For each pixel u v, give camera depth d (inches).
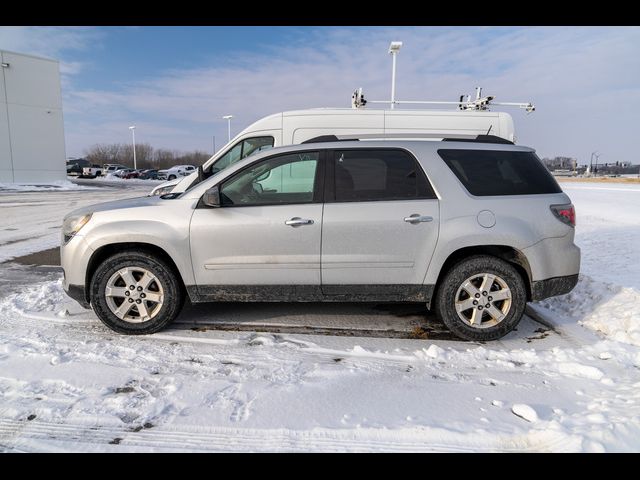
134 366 132.9
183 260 154.2
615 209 561.6
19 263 288.4
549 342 155.9
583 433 94.4
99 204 168.9
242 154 283.0
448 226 151.1
